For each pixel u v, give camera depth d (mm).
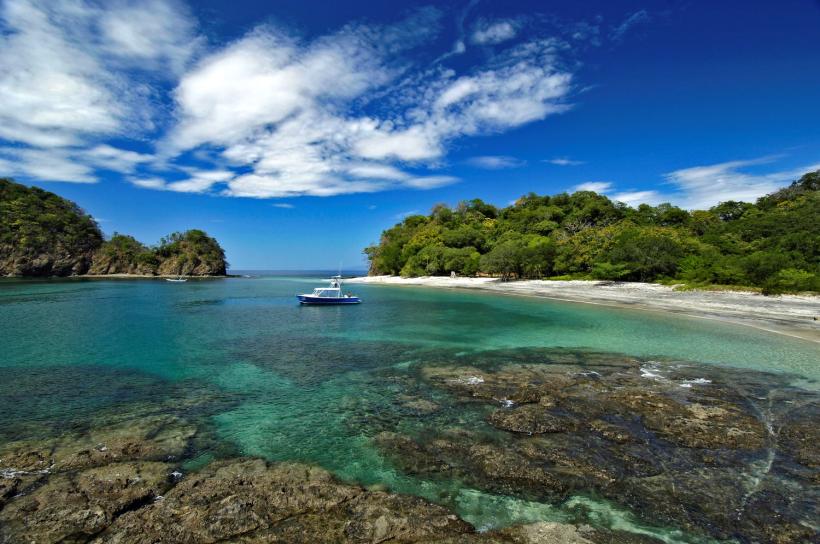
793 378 16297
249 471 9156
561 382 15688
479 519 7676
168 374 17250
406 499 8062
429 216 124938
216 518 7293
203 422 12227
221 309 40188
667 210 88375
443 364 18812
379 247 116438
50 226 112812
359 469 9484
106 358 19766
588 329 27531
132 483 8562
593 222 91938
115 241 125750
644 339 24172
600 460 9680
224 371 17734
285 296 56562
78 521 7227
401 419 12422
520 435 11078
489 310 37938
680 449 10195
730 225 67188
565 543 6883
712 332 26062
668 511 7844
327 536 6941
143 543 6723
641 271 54312
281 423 12188
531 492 8516
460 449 10367
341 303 44219
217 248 139375
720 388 15016
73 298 48906
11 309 37625
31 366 18250
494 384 15562
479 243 93062
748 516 7648
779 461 9602
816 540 7016
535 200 116938
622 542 6961
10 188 114062
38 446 10336
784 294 38156
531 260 67000
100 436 11055
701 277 47031
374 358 20016
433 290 64812
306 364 18922
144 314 35500
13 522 7176
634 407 12898
